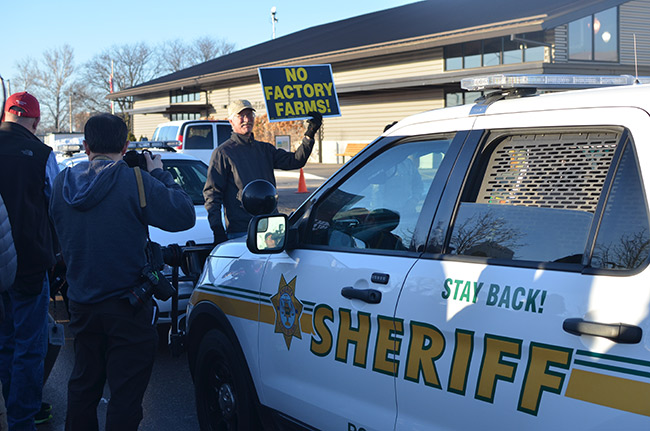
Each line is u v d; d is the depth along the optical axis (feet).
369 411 9.48
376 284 9.40
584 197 7.48
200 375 13.57
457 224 8.69
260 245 10.96
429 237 8.97
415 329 8.76
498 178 8.43
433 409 8.55
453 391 8.26
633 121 7.14
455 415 8.27
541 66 68.85
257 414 12.18
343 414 9.86
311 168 91.50
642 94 7.27
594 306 6.91
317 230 10.94
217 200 18.56
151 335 11.34
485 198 8.50
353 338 9.69
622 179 7.13
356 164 10.60
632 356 6.54
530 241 7.84
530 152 8.14
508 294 7.75
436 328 8.48
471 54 79.15
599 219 7.22
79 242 10.89
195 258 16.96
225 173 18.56
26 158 13.14
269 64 99.19
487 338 7.87
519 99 8.53
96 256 10.82
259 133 106.42
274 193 11.41
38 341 13.67
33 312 13.52
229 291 12.45
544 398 7.27
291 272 10.96
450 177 8.93
